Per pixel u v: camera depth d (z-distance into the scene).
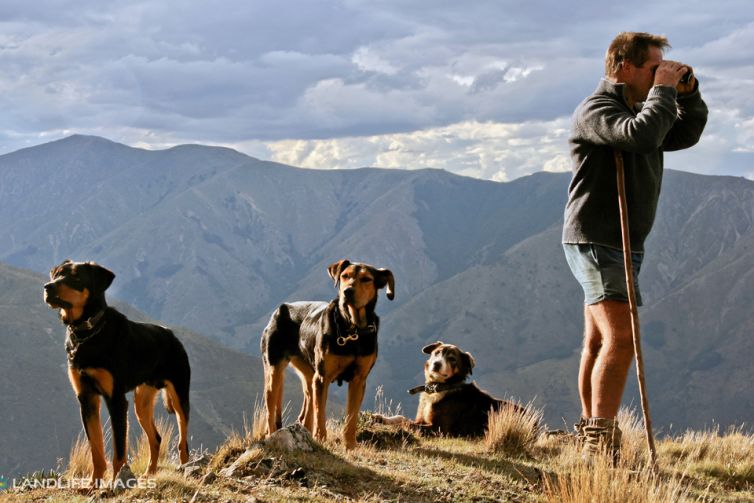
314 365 7.84
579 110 6.94
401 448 7.78
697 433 8.34
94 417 6.82
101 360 6.78
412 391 9.14
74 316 6.75
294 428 7.07
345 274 7.66
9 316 158.62
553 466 7.38
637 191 6.90
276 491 6.41
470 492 6.69
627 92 6.91
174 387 7.36
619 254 6.89
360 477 6.79
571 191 7.01
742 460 7.86
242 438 7.56
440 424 8.97
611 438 6.89
